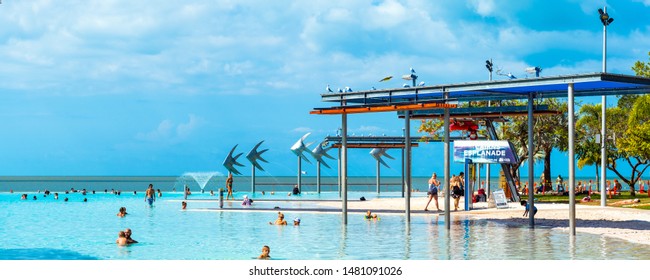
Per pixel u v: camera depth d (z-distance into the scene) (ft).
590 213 127.34
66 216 135.33
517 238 89.61
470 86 95.09
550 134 224.12
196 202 189.88
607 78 84.94
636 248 79.71
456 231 98.58
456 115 121.60
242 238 92.32
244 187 402.11
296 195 241.76
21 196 223.30
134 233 100.07
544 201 182.19
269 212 141.08
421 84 99.50
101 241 90.74
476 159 135.54
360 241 87.56
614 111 242.99
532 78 90.17
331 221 117.29
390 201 181.68
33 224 116.47
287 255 75.61
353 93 106.42
